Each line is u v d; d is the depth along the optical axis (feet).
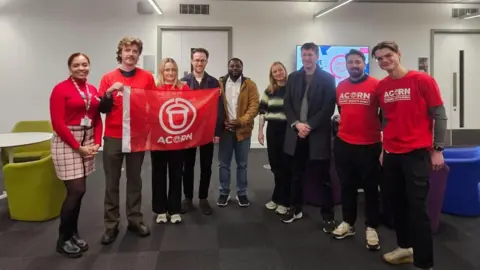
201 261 7.70
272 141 10.82
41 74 21.93
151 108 8.80
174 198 9.89
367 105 7.89
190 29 22.53
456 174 10.20
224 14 22.65
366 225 8.46
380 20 23.26
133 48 8.43
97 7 21.95
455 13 23.62
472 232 9.23
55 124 7.40
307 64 8.99
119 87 8.05
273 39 22.93
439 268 7.34
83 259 7.77
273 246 8.45
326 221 9.32
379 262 7.63
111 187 8.60
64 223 7.87
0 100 21.95
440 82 23.99
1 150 11.33
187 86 10.02
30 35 21.71
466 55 23.93
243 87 10.82
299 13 22.90
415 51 23.61
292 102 9.41
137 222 9.04
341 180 8.66
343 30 23.15
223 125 10.97
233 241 8.73
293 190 9.95
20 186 9.87
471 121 24.25
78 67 7.63
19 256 7.91
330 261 7.69
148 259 7.78
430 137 6.84
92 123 8.07
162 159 9.57
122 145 8.47
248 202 11.53
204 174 10.87
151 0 18.95
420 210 6.79
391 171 7.27
